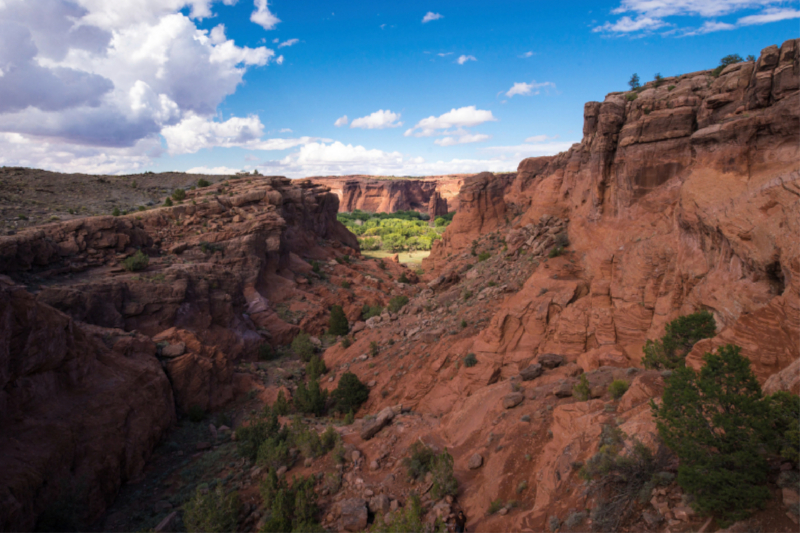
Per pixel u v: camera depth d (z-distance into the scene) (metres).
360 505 16.44
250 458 25.02
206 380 34.16
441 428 22.80
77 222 46.38
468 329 33.81
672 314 20.70
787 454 7.63
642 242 24.38
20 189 80.50
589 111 37.34
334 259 92.56
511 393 20.73
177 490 23.17
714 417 8.39
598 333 24.44
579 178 37.41
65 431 21.50
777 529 7.06
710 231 18.23
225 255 60.31
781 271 13.45
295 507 17.06
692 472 8.29
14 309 21.38
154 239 58.53
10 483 17.45
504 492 14.23
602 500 10.06
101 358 27.58
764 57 19.12
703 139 20.72
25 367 21.38
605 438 11.31
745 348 11.78
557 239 36.38
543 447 15.32
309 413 33.31
